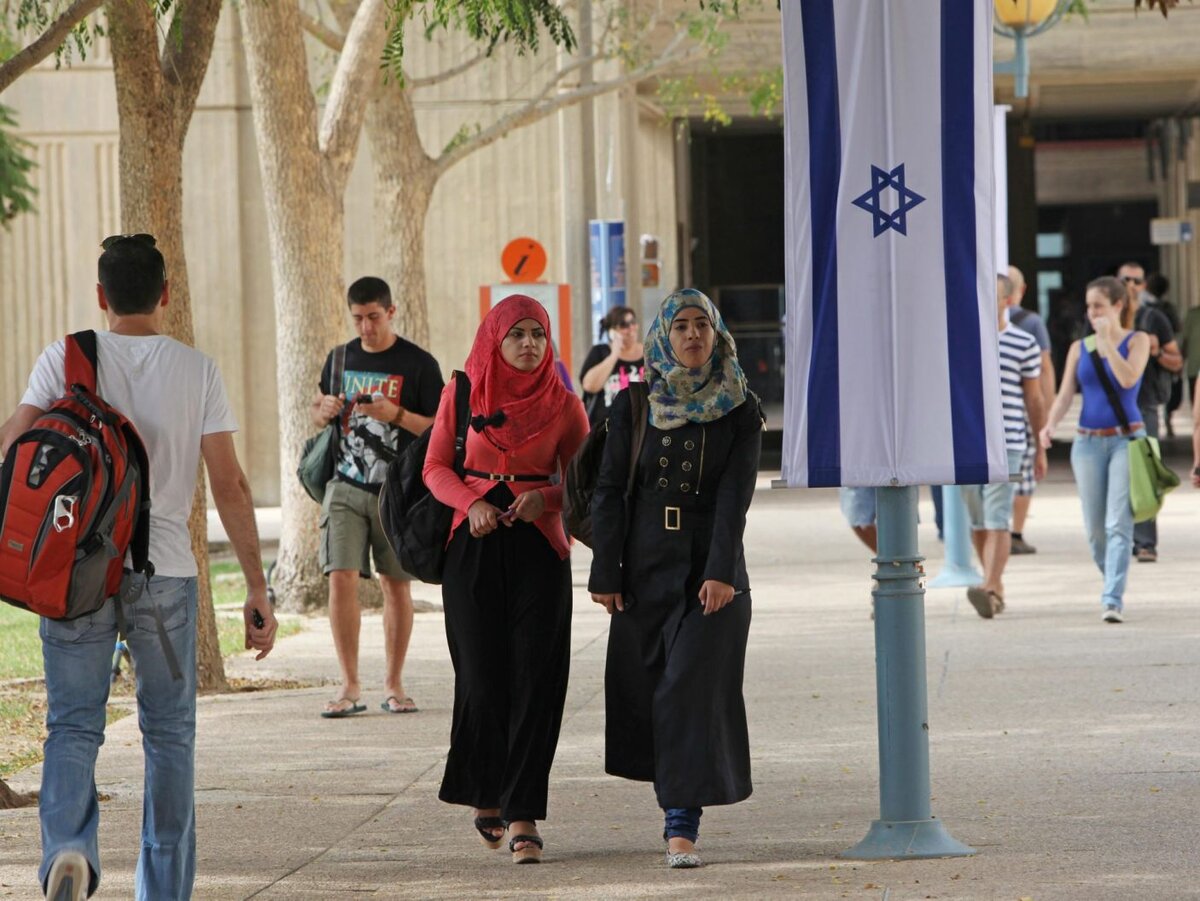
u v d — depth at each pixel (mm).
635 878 14625
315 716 23031
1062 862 14680
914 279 14930
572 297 54625
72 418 12125
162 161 24406
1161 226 87562
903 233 14922
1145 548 37562
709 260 91688
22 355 60281
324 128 34750
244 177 60062
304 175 34250
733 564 14805
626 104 58344
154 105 24297
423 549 15562
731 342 15094
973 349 14922
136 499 12281
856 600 33406
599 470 15273
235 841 16359
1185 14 58781
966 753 19453
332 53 55438
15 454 11984
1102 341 29219
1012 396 30359
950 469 14945
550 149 60094
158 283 13016
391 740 21297
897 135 14883
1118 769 18391
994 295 14914
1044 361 38125
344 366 22781
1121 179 116438
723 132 85875
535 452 15664
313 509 34781
